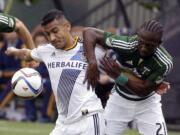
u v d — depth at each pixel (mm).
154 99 13555
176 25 25844
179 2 26609
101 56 12352
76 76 11664
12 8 30031
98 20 30141
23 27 13109
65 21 11664
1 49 25641
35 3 29875
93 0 31359
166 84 13281
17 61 25578
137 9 30062
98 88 21844
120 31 26188
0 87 26266
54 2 28750
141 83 12469
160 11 28297
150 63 12633
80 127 11664
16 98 26516
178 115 24453
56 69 11773
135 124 14070
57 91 11820
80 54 11758
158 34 12078
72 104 11695
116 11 29344
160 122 13539
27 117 25469
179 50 24766
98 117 11648
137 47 12484
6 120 25750
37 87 12086
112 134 13859
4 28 12984
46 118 25328
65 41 11672
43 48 11969
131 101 13547
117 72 12352
